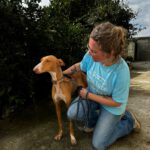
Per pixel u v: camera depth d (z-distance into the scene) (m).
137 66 10.73
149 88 5.26
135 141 2.74
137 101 4.15
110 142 2.58
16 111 3.51
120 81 2.26
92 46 2.05
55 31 3.81
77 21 6.32
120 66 2.26
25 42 3.47
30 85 3.27
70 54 4.09
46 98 3.92
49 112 3.54
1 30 3.19
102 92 2.43
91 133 2.89
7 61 3.12
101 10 8.45
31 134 2.96
